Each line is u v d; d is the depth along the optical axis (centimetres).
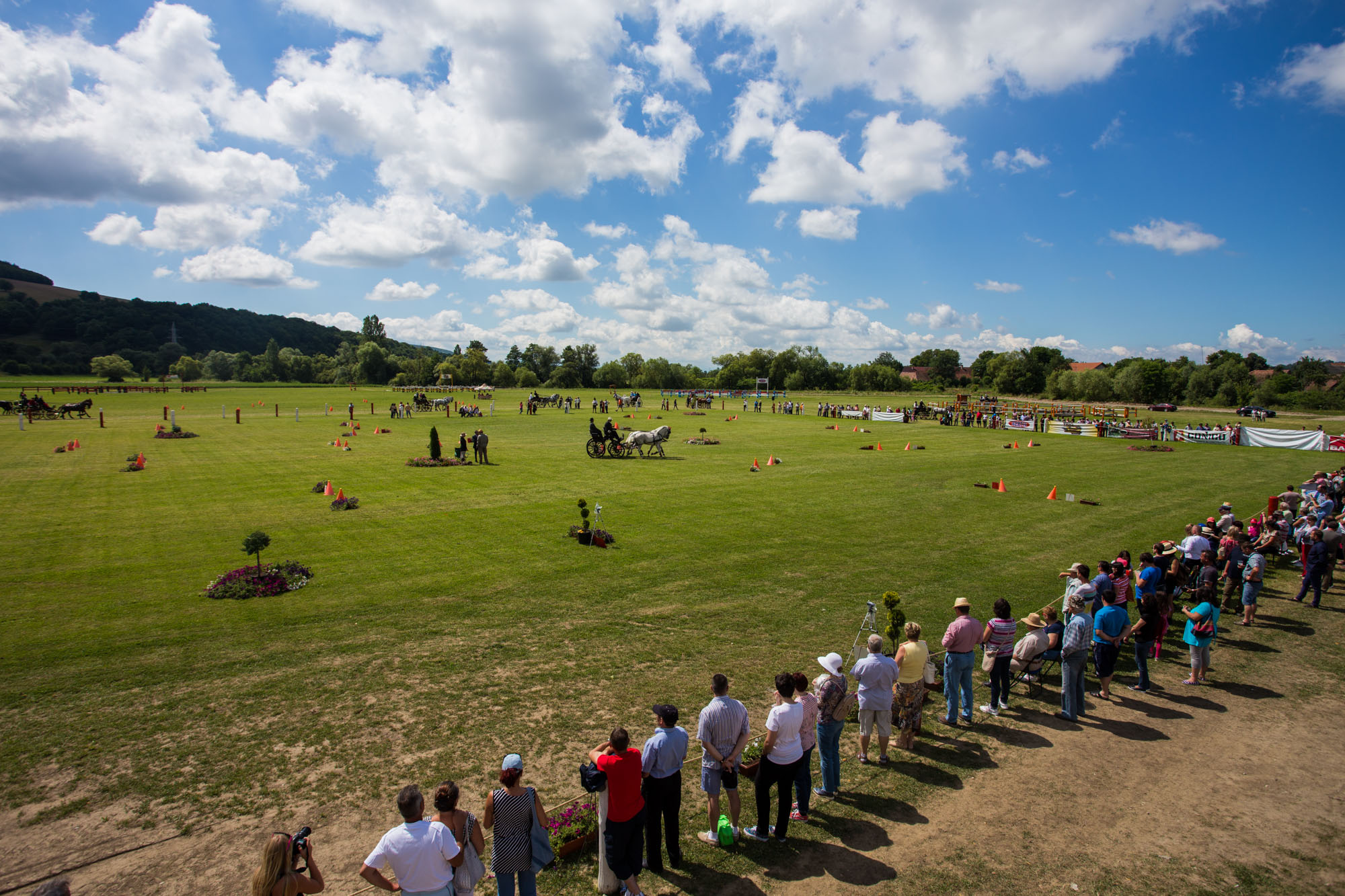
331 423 5738
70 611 1350
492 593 1485
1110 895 625
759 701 998
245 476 2942
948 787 807
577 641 1231
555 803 752
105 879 643
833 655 803
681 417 7181
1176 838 709
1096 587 1056
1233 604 1472
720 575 1625
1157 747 896
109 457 3472
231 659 1142
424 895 518
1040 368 15638
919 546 1900
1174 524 2227
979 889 634
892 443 4725
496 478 2972
